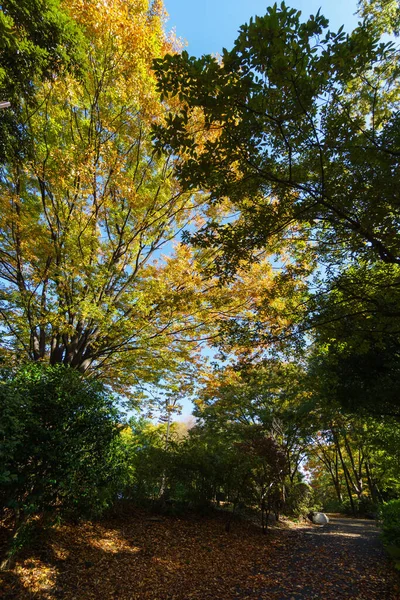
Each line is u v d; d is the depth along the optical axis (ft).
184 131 13.29
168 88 12.33
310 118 12.55
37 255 27.09
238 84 11.44
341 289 18.35
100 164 25.59
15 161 22.53
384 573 20.80
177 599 16.72
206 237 16.93
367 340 19.52
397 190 12.66
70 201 26.40
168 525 28.91
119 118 27.53
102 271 25.80
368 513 64.03
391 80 18.19
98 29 24.21
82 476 17.37
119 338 27.37
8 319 27.71
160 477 32.91
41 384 17.16
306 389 36.83
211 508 34.73
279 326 20.77
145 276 31.32
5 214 23.98
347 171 14.07
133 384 32.96
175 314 27.78
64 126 27.14
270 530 34.88
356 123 13.46
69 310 25.38
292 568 22.54
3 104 15.26
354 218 14.46
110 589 16.61
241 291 27.68
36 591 14.87
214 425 53.06
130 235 28.76
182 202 30.45
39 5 17.62
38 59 18.47
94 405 18.69
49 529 19.98
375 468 63.46
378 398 24.48
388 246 14.07
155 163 29.55
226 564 22.70
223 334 21.76
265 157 14.51
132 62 25.21
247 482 33.81
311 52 10.94
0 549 16.43
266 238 16.58
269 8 10.39
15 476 13.17
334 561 24.03
